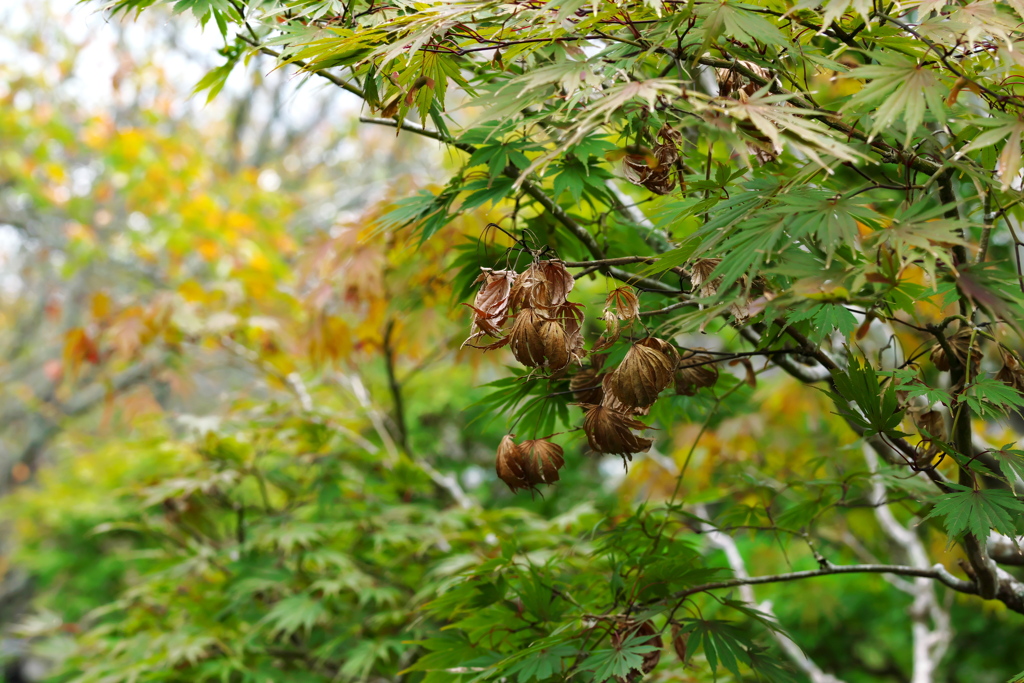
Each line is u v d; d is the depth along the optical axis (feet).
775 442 13.20
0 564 28.86
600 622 5.47
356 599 10.38
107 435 21.52
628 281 5.03
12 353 29.58
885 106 3.70
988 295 3.37
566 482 17.17
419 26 4.45
